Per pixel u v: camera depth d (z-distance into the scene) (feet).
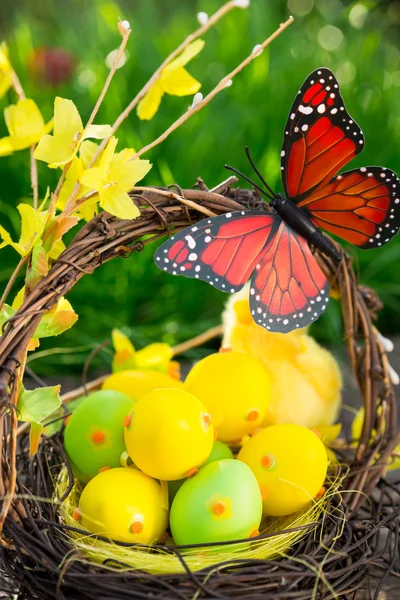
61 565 1.73
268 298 1.83
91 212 1.90
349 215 1.88
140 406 1.86
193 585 1.72
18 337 1.73
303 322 1.85
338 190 1.86
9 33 4.96
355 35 4.97
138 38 4.23
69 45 4.41
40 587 1.74
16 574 1.79
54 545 1.78
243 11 4.40
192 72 3.97
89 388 2.22
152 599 1.69
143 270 3.12
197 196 1.83
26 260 1.79
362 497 1.97
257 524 1.83
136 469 1.89
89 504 1.83
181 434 1.83
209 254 1.79
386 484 2.02
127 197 1.75
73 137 1.77
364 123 3.89
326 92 1.81
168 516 1.88
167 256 1.76
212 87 3.85
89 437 1.91
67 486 1.94
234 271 1.80
